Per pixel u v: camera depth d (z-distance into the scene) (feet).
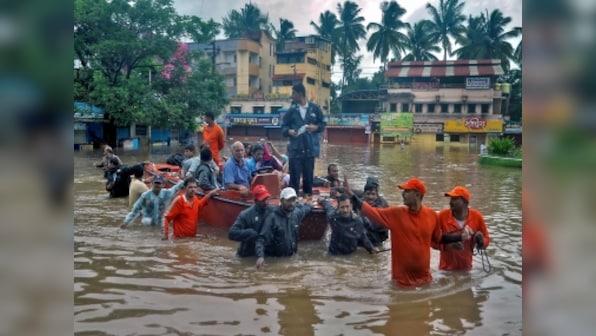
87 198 37.01
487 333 13.71
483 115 160.15
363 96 181.37
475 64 166.30
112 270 19.26
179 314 14.85
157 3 102.22
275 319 14.60
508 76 180.45
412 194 17.93
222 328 13.85
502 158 79.10
